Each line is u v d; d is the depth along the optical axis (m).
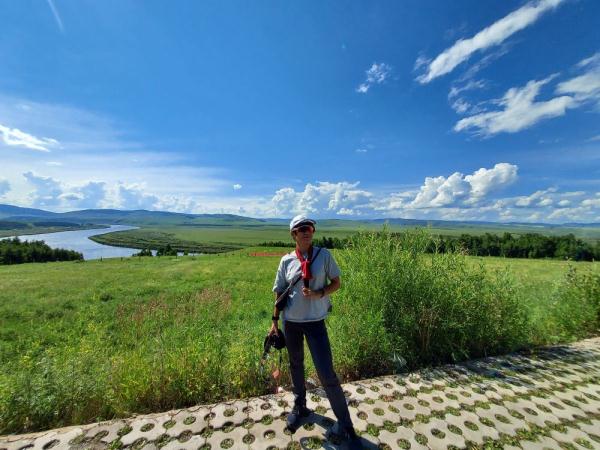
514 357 4.51
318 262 2.81
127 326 8.73
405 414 3.10
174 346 4.61
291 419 2.85
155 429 2.84
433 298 4.51
